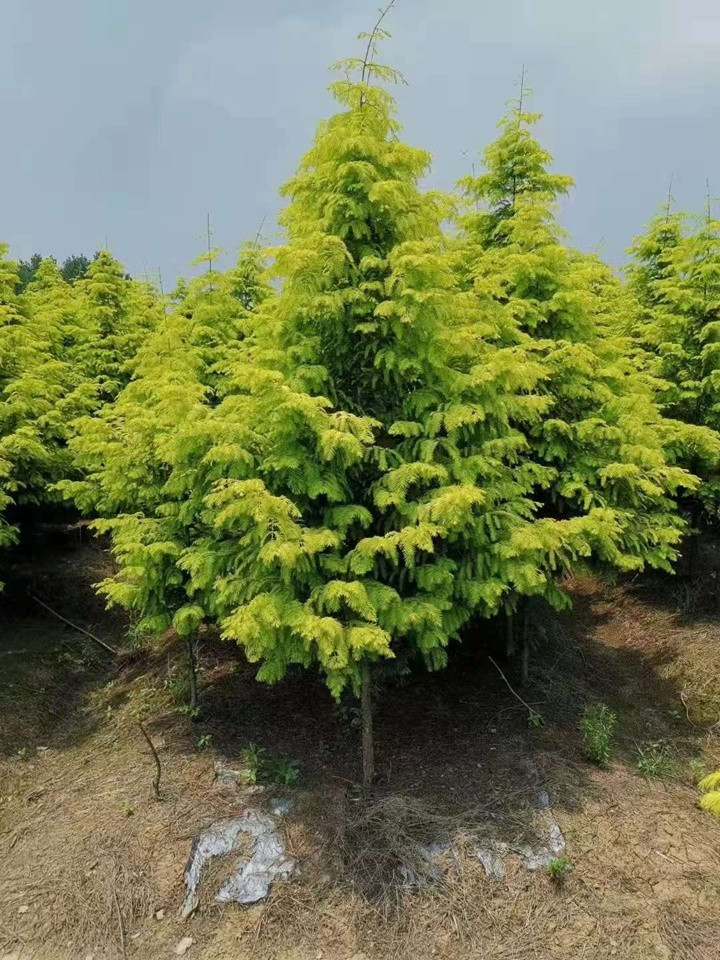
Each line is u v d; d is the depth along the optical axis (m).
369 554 4.88
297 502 5.28
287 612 4.68
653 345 10.52
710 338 9.33
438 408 5.47
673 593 10.22
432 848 5.00
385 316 5.19
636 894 4.84
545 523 5.54
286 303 5.50
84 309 13.30
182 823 5.27
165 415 5.89
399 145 5.55
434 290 5.22
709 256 9.34
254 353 5.76
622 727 7.18
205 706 6.95
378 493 5.08
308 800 5.48
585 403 7.29
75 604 9.95
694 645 8.74
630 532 6.90
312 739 6.37
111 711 7.43
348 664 4.92
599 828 5.38
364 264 5.32
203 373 9.31
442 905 4.64
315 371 5.33
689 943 4.49
